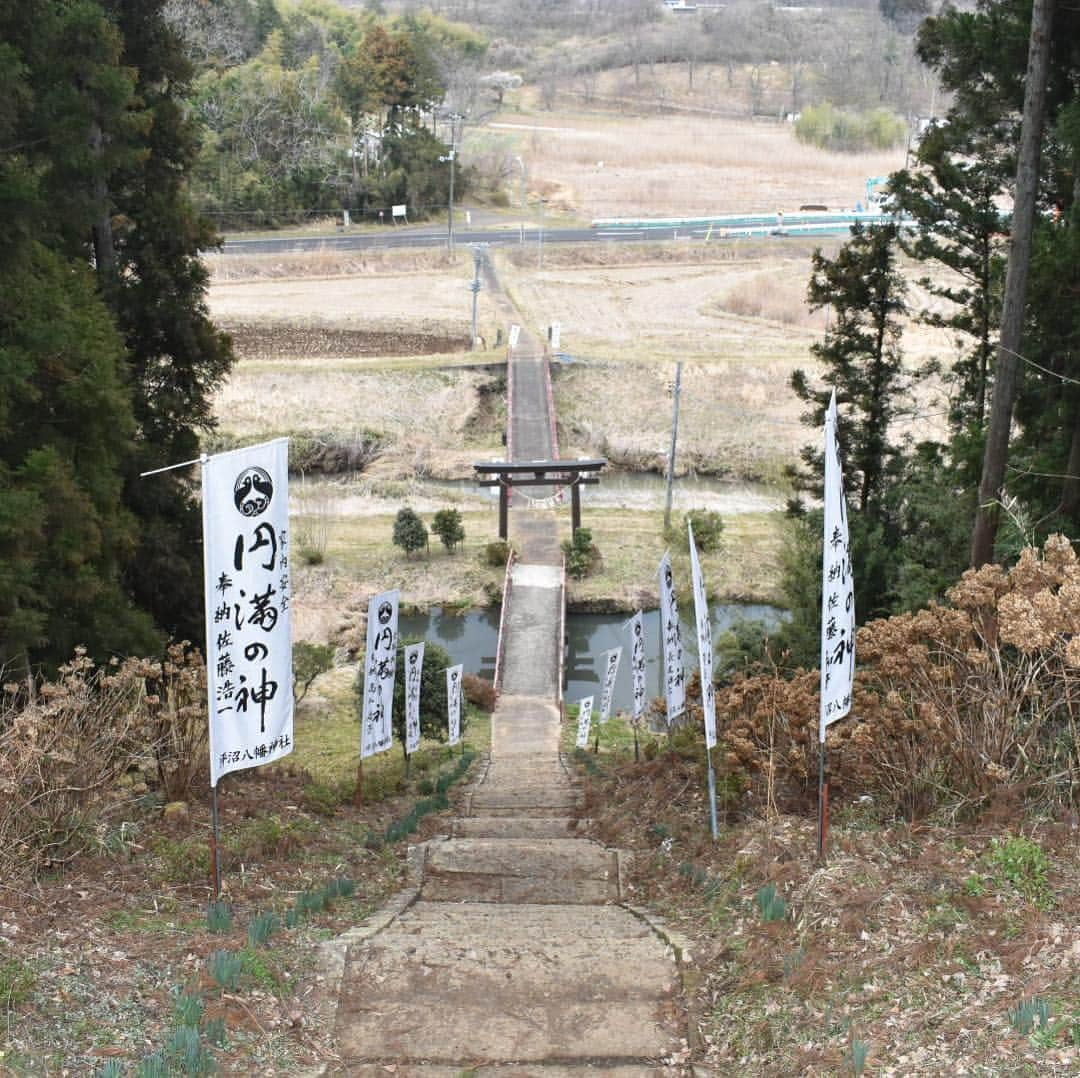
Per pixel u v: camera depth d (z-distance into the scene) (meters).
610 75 141.62
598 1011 7.65
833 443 9.09
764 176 100.50
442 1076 7.00
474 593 35.84
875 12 168.62
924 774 10.08
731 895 9.40
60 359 16.55
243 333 58.69
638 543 39.59
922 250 25.67
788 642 23.89
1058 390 19.47
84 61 17.70
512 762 21.55
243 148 82.88
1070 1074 5.99
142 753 11.66
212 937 8.30
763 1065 6.93
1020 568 10.36
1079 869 8.38
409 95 87.69
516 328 55.31
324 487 43.47
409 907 10.02
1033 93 16.95
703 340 59.38
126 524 18.28
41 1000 6.98
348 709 25.66
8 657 14.91
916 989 7.15
